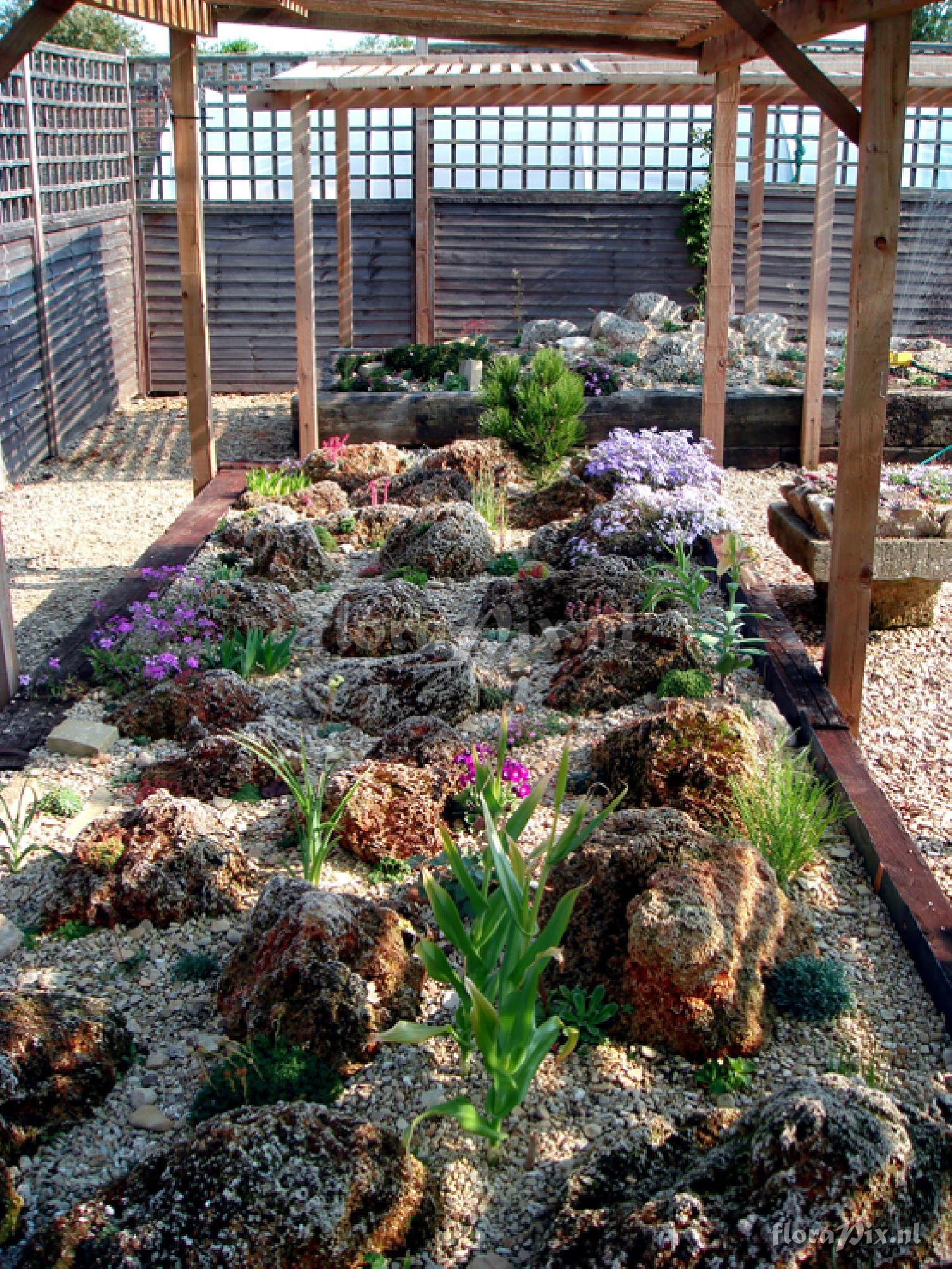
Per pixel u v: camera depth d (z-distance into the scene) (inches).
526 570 280.8
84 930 163.6
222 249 534.0
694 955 138.6
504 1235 117.8
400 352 452.4
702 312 514.0
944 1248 104.9
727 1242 103.7
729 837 175.3
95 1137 130.0
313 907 143.9
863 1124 107.3
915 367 451.8
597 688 223.0
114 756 210.4
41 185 434.3
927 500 259.0
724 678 226.7
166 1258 106.5
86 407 481.1
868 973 155.9
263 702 224.5
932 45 475.8
